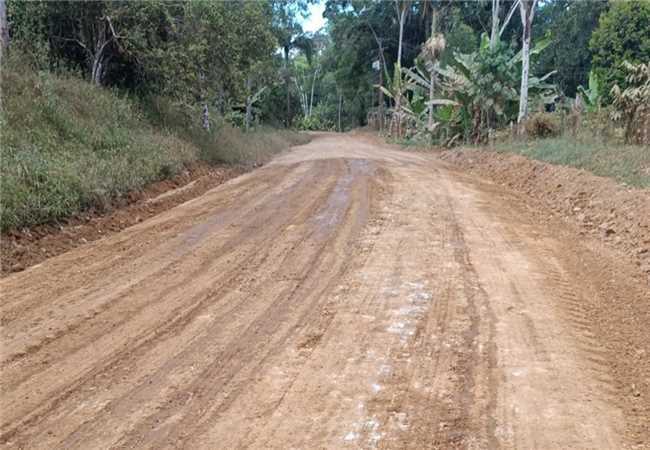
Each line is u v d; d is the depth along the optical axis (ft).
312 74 267.59
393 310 17.07
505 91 70.13
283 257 22.21
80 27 48.80
